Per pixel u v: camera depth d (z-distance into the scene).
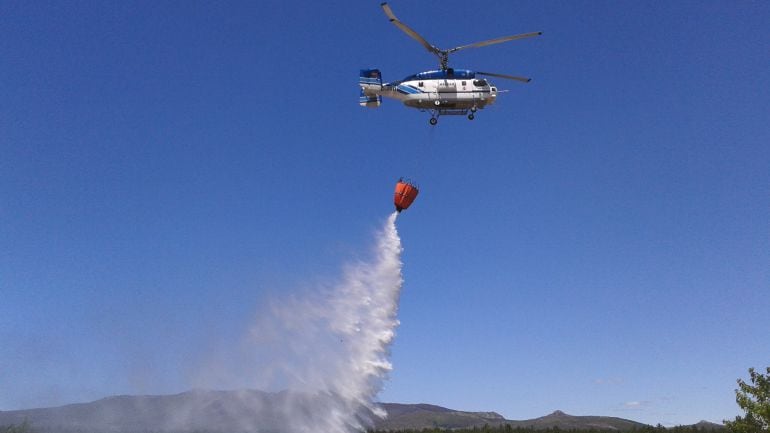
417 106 50.25
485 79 49.78
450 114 50.97
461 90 49.22
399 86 50.06
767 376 44.47
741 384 44.91
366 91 50.41
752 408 43.16
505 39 50.00
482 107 50.66
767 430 42.22
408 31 48.59
